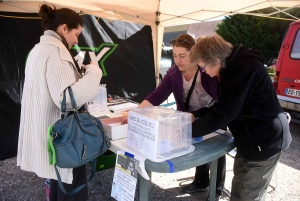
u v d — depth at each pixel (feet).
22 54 10.33
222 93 4.54
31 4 9.48
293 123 16.06
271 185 8.48
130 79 13.44
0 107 10.07
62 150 4.03
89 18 11.85
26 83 4.69
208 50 4.34
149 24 13.07
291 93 13.64
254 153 4.74
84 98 4.47
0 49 9.82
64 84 4.25
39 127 4.52
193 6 10.16
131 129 4.64
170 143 4.40
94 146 4.36
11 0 8.89
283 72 14.01
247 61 4.36
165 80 6.75
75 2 9.30
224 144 5.06
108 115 6.85
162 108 5.07
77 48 11.58
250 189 5.01
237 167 5.54
